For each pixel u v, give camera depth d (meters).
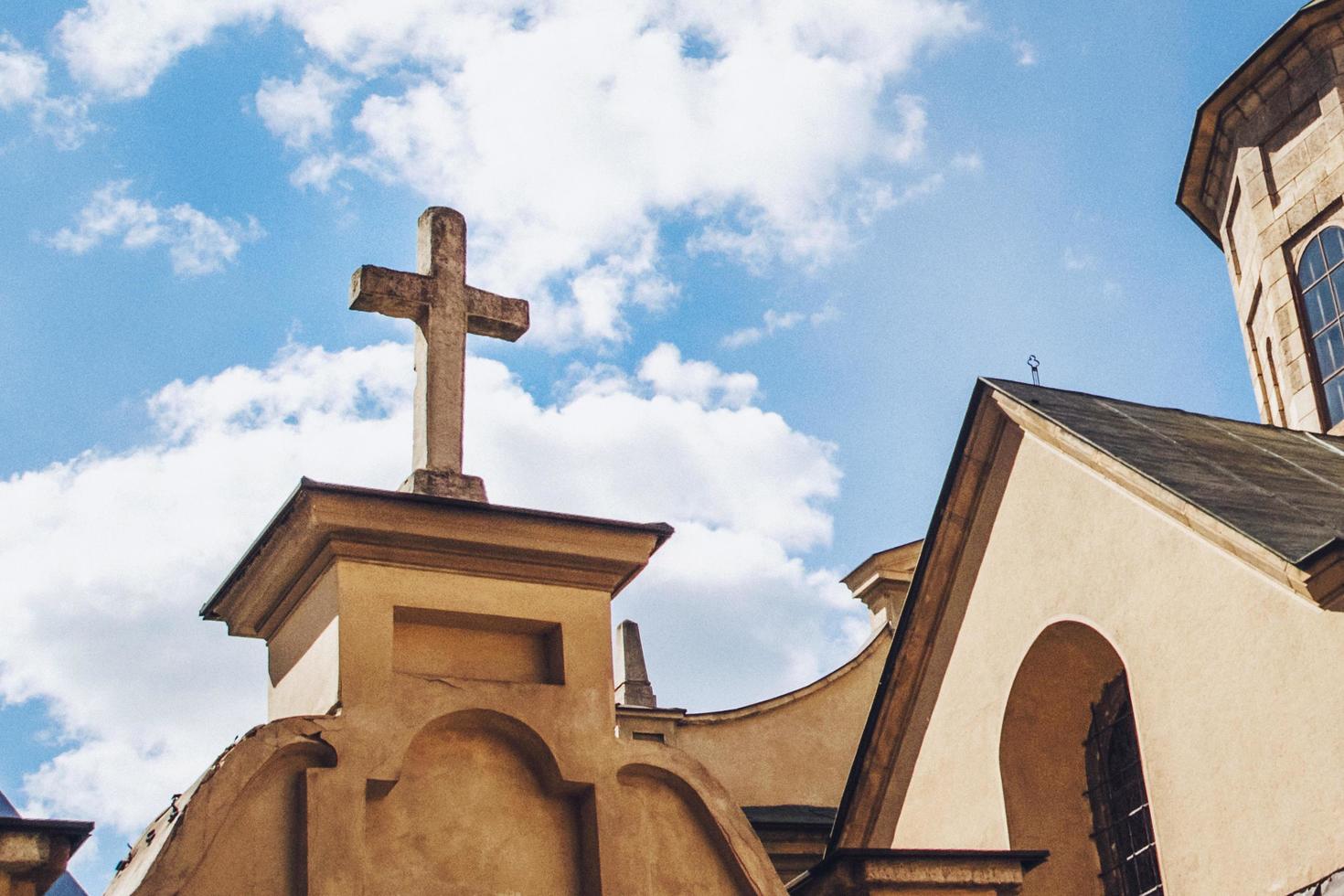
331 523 7.98
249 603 8.66
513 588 8.39
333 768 7.66
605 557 8.58
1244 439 16.69
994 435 16.47
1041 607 15.43
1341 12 21.34
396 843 7.79
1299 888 12.43
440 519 8.22
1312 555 12.38
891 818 16.48
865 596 21.42
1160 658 14.06
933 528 16.58
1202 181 23.91
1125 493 14.82
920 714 16.52
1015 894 9.82
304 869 7.46
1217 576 13.70
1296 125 22.16
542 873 8.09
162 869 7.16
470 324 9.07
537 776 8.26
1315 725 12.63
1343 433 20.69
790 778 19.86
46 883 6.90
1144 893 14.53
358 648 7.91
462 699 8.07
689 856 8.41
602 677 8.43
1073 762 15.38
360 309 8.92
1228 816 13.16
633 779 8.41
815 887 9.79
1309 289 21.69
